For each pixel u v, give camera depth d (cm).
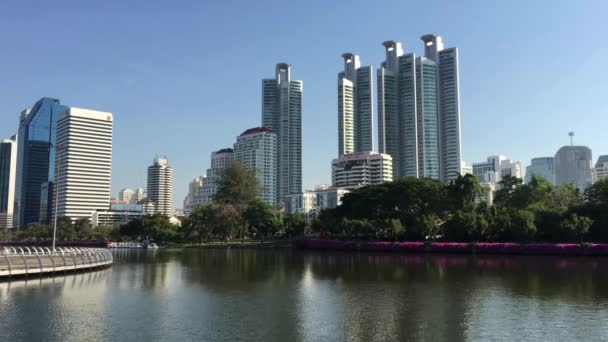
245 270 7638
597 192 12725
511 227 11212
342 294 4841
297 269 7781
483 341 2916
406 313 3791
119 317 3650
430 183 13825
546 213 11744
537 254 10262
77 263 7050
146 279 6266
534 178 14600
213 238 19875
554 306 4053
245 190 18212
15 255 5978
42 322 3453
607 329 3206
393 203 14075
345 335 3078
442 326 3319
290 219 18250
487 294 4747
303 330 3216
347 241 13375
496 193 15212
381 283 5728
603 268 7362
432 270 7331
